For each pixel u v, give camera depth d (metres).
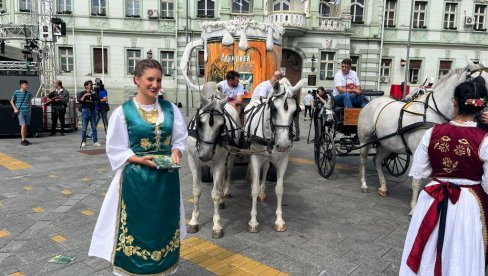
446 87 5.04
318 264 4.02
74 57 25.27
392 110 5.83
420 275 2.72
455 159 2.63
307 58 24.88
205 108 4.10
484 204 2.61
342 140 7.57
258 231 4.84
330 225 5.11
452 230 2.61
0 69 14.45
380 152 6.47
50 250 4.17
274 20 23.47
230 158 5.81
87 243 4.36
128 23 25.52
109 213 2.85
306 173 7.93
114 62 25.83
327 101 7.80
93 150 10.00
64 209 5.44
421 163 2.85
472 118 2.70
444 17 26.80
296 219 5.30
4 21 25.09
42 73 15.05
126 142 2.83
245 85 7.61
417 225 2.82
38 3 17.38
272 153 4.65
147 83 2.76
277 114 4.16
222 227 4.95
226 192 6.14
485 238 2.60
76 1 24.91
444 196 2.66
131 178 2.77
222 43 7.52
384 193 6.40
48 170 7.70
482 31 26.94
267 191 6.59
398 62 27.03
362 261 4.10
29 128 11.88
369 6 25.67
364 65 26.27
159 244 2.80
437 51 27.06
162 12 25.86
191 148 4.54
